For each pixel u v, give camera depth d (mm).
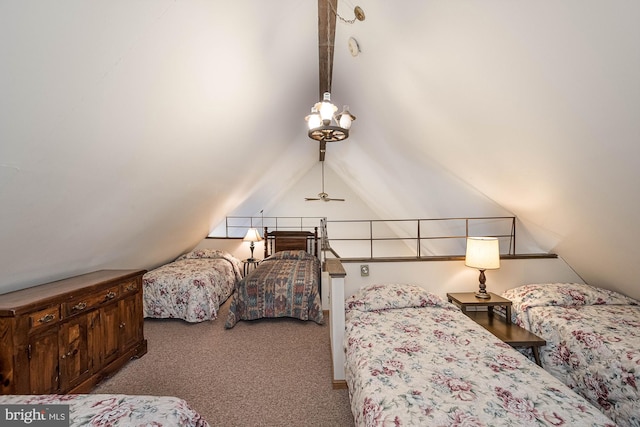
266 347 2771
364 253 7016
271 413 1840
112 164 1653
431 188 3387
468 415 1063
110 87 1249
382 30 1800
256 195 5172
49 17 884
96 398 1115
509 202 2541
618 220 1807
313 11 1928
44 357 1729
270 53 2018
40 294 1821
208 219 4277
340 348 2098
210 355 2617
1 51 870
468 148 2238
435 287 2703
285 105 2943
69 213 1733
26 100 1026
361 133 3643
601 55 1053
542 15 1079
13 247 1633
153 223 2828
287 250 5629
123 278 2408
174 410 1064
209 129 2166
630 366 1642
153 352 2680
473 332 1803
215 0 1326
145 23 1149
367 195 6148
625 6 875
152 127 1658
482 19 1271
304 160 5602
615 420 1693
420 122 2410
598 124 1312
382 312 2168
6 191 1270
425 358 1488
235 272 4844
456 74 1681
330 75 2836
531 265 2807
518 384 1256
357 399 1367
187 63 1510
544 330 2236
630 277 2336
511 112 1630
